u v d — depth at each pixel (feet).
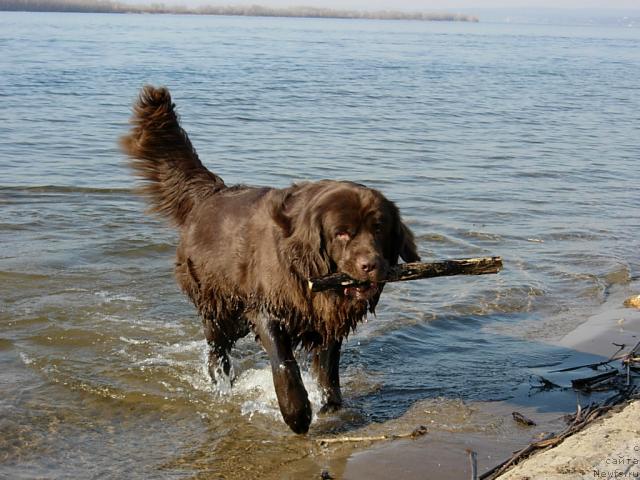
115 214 19.06
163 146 13.87
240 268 12.14
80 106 34.76
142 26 138.51
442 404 12.42
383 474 10.91
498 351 13.92
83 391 12.39
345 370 13.33
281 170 24.38
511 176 25.68
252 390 12.78
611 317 15.15
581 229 19.76
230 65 59.00
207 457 11.21
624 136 35.53
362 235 11.16
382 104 41.98
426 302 15.53
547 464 10.14
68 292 15.15
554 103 47.32
